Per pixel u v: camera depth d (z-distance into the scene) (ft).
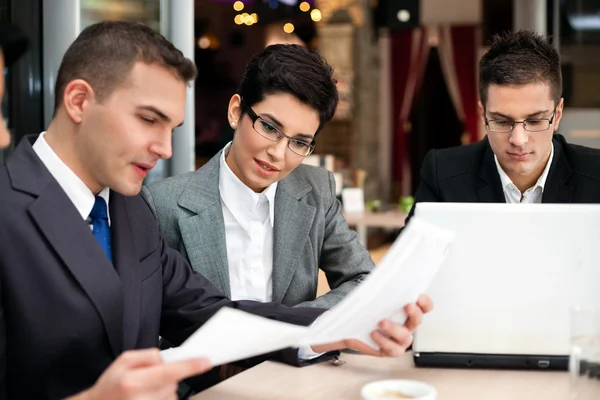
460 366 4.54
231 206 5.71
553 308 4.37
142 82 3.78
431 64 35.14
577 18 15.26
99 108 3.82
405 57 35.19
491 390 4.14
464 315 4.43
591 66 15.51
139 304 4.34
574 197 5.97
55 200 3.95
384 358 4.83
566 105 15.58
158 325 4.60
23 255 3.84
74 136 3.98
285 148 5.17
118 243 4.36
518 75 5.16
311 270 5.90
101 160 3.92
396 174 35.91
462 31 34.22
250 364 4.96
